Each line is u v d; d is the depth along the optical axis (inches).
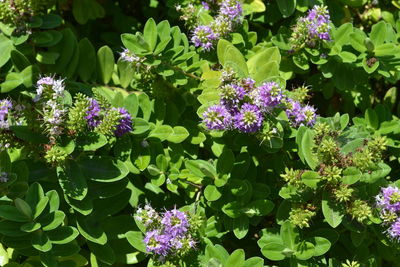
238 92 38.6
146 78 41.7
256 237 42.5
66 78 42.7
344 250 41.4
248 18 46.2
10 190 38.9
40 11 43.6
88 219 39.9
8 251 40.6
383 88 47.3
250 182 40.4
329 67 43.0
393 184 39.6
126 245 40.8
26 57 43.1
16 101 40.6
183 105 42.8
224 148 40.5
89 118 38.7
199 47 43.3
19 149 40.2
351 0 45.7
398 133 43.0
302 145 38.7
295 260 39.3
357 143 39.4
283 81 39.7
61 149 38.1
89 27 49.1
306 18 41.9
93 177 38.7
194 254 39.5
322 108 46.6
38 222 37.9
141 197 42.2
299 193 39.2
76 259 40.3
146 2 49.7
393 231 38.4
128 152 39.8
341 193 37.9
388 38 43.9
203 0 44.5
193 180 41.2
